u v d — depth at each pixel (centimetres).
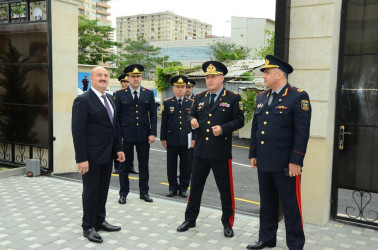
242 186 664
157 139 1330
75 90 709
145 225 437
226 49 3881
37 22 661
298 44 439
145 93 534
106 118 400
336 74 446
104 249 366
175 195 581
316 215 441
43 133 676
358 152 443
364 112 438
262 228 380
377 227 432
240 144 1269
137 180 683
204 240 395
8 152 743
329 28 421
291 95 352
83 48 3641
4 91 710
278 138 352
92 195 393
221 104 406
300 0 435
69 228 420
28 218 448
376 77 430
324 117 428
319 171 436
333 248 378
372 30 430
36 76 672
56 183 618
